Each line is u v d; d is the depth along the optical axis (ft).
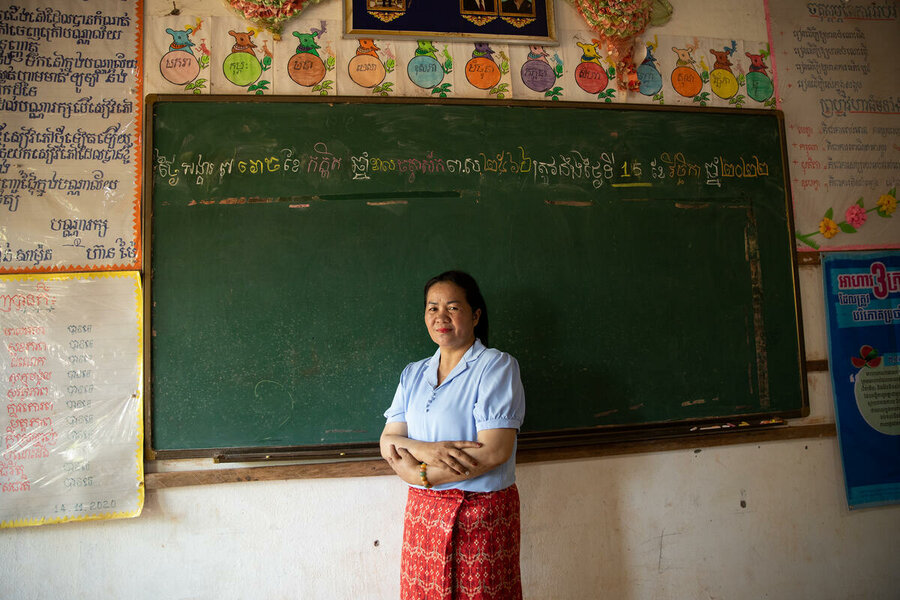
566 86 6.66
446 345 5.01
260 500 5.86
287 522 5.88
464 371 4.91
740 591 6.56
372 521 6.00
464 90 6.45
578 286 6.40
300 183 6.05
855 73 7.31
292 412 5.87
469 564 4.51
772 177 6.89
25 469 5.49
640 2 6.68
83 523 5.62
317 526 5.92
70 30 5.91
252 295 5.91
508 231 6.33
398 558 6.02
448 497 4.65
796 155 7.06
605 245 6.49
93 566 5.61
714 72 6.98
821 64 7.25
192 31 6.07
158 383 5.70
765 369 6.68
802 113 7.13
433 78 6.41
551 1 6.67
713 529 6.54
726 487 6.59
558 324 6.34
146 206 5.78
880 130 7.28
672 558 6.45
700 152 6.77
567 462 6.32
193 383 5.75
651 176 6.64
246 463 5.81
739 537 6.58
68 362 5.61
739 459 6.64
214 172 5.93
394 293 6.11
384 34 6.33
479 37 6.50
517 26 6.58
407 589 4.79
